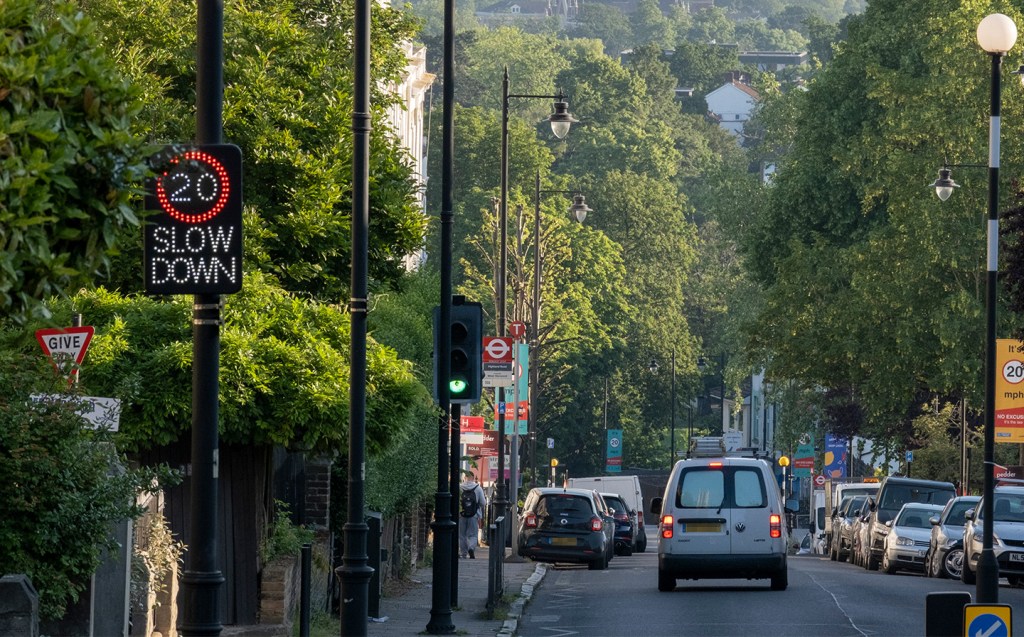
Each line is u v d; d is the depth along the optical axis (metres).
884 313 122.94
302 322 48.88
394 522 73.62
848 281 131.88
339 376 46.03
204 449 26.11
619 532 134.62
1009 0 126.56
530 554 97.38
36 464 32.31
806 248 133.88
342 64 62.88
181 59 59.25
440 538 50.97
